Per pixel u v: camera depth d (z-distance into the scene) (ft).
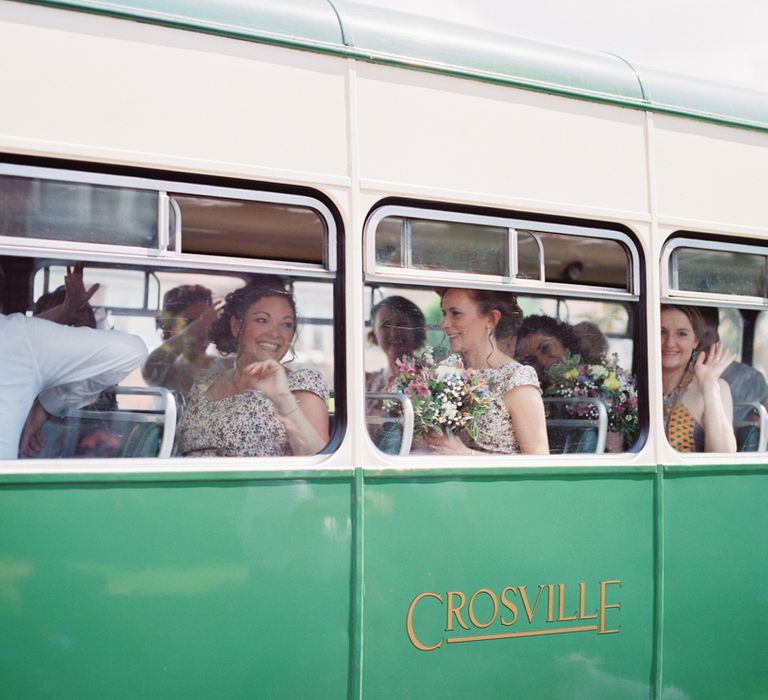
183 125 9.43
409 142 10.52
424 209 10.62
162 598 8.98
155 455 9.44
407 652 10.07
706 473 12.10
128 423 9.38
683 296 12.26
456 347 10.84
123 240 9.22
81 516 8.71
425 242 10.61
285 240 9.89
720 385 12.71
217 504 9.27
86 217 9.07
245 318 9.79
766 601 12.49
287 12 10.07
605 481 11.37
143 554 8.93
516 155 11.16
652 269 11.98
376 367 10.33
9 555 8.45
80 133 9.00
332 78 10.18
